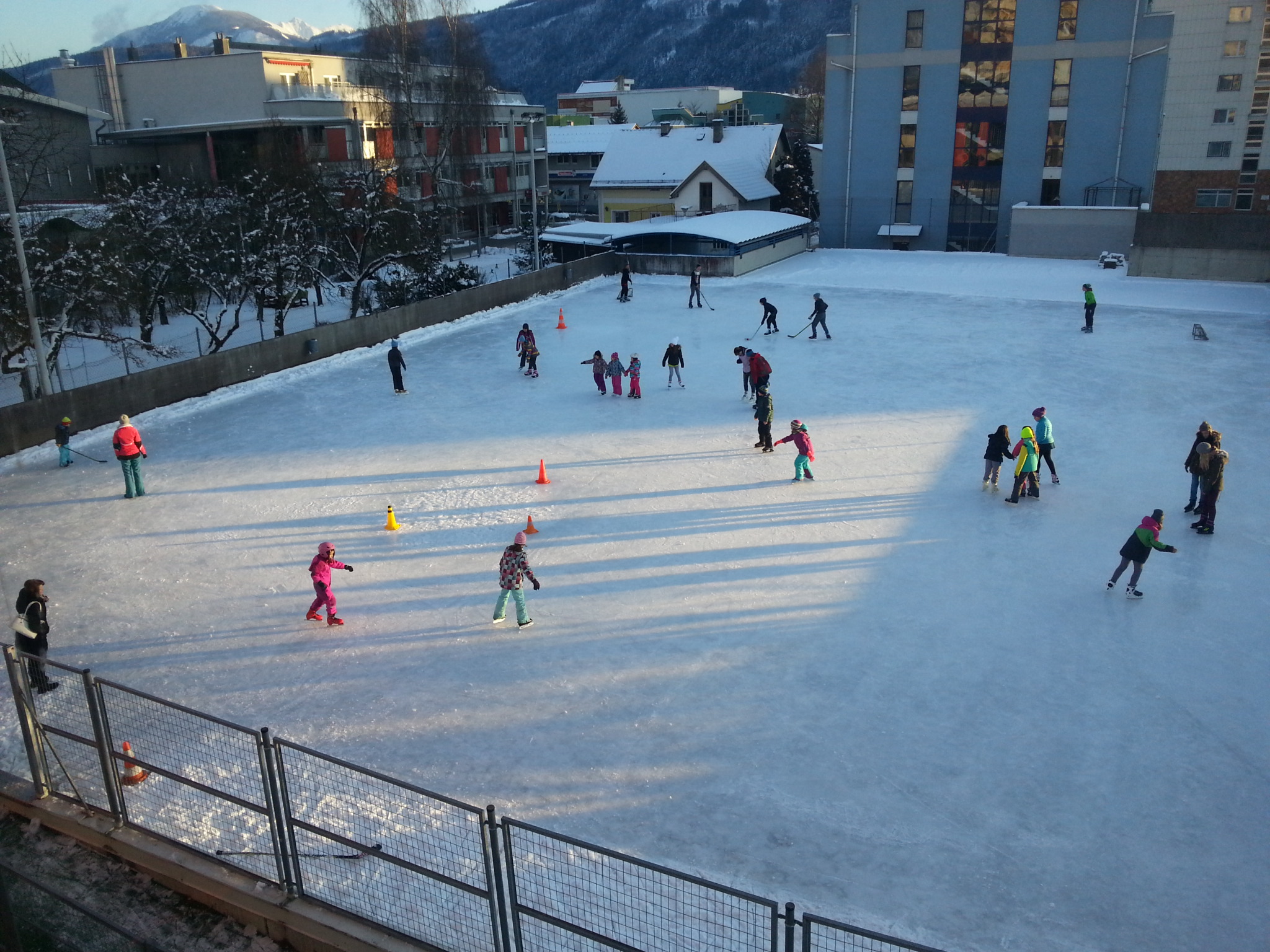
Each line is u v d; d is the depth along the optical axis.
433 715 11.34
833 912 8.10
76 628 13.84
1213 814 9.38
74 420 23.53
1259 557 15.31
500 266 57.88
